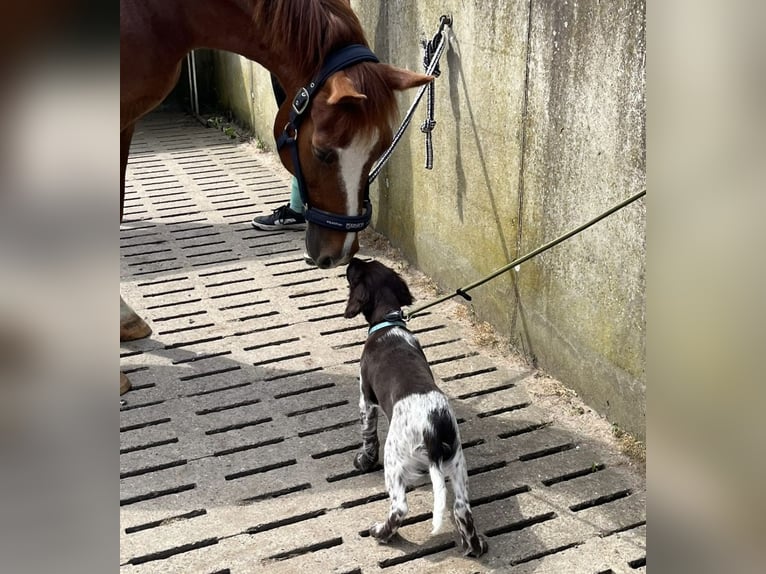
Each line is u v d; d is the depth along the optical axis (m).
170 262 5.11
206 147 7.82
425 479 3.00
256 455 3.18
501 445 3.21
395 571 2.53
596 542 2.65
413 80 2.98
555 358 3.66
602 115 3.08
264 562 2.59
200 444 3.26
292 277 4.85
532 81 3.49
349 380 3.73
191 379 3.77
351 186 3.12
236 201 6.21
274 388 3.67
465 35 3.97
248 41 3.22
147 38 3.18
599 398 3.38
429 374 2.69
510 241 3.86
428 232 4.70
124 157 3.63
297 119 3.14
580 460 3.10
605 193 3.13
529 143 3.58
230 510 2.85
